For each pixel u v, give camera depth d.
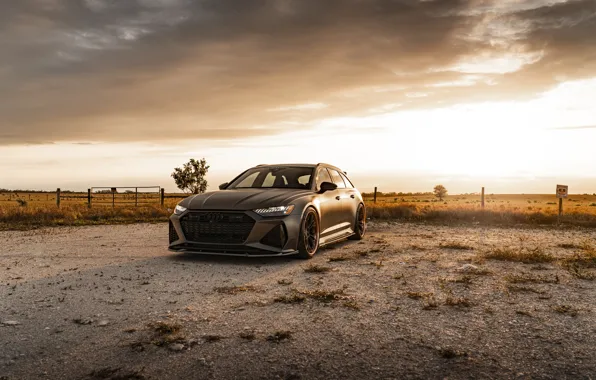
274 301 4.34
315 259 6.90
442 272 5.74
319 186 7.88
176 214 6.88
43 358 2.96
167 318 3.82
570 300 4.35
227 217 6.49
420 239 9.53
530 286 4.94
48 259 7.05
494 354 2.99
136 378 2.66
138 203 23.72
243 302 4.32
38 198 55.97
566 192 14.44
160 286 5.04
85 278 5.52
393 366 2.80
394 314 3.90
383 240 9.33
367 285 5.03
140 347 3.13
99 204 22.78
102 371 2.75
